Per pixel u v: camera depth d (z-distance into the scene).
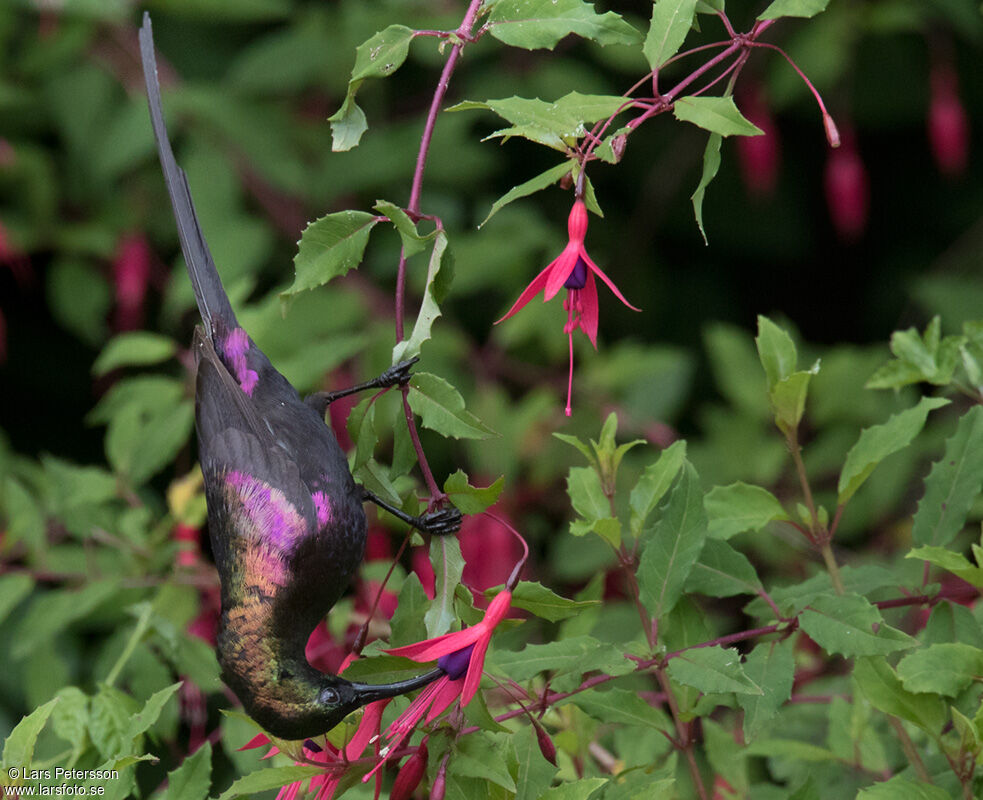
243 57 7.81
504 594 3.20
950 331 7.93
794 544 6.57
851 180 8.17
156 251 7.88
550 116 3.47
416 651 3.09
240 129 7.18
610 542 3.87
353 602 5.40
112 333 8.18
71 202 7.78
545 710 3.74
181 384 6.00
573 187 3.59
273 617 3.71
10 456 6.73
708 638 3.92
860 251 9.71
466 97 7.66
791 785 4.40
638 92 8.37
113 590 5.55
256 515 3.81
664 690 3.96
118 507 6.96
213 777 5.83
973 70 9.22
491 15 3.69
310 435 4.09
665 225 9.37
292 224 7.50
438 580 3.48
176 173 4.43
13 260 7.75
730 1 8.20
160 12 7.81
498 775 3.22
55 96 7.46
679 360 7.53
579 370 7.48
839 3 7.95
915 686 3.44
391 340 6.92
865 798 3.30
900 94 9.12
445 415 3.61
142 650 4.89
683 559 3.76
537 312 7.33
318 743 3.45
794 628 3.68
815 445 7.16
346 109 3.75
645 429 7.42
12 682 6.96
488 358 7.38
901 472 6.91
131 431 5.87
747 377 7.23
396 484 4.52
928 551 3.71
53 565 5.86
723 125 3.40
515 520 7.10
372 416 3.68
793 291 9.73
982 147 9.63
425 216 3.66
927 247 9.71
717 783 4.36
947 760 3.91
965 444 4.12
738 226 9.41
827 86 7.99
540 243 7.38
